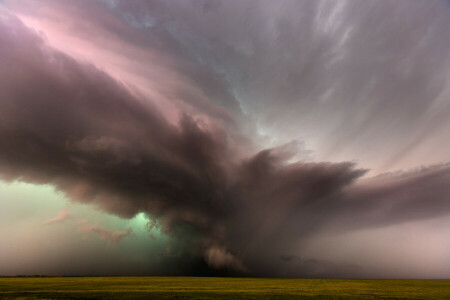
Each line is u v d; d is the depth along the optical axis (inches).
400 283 2726.4
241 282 2738.7
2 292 1584.6
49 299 1330.0
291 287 2103.8
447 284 2596.0
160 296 1443.2
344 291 1812.3
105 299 1344.7
